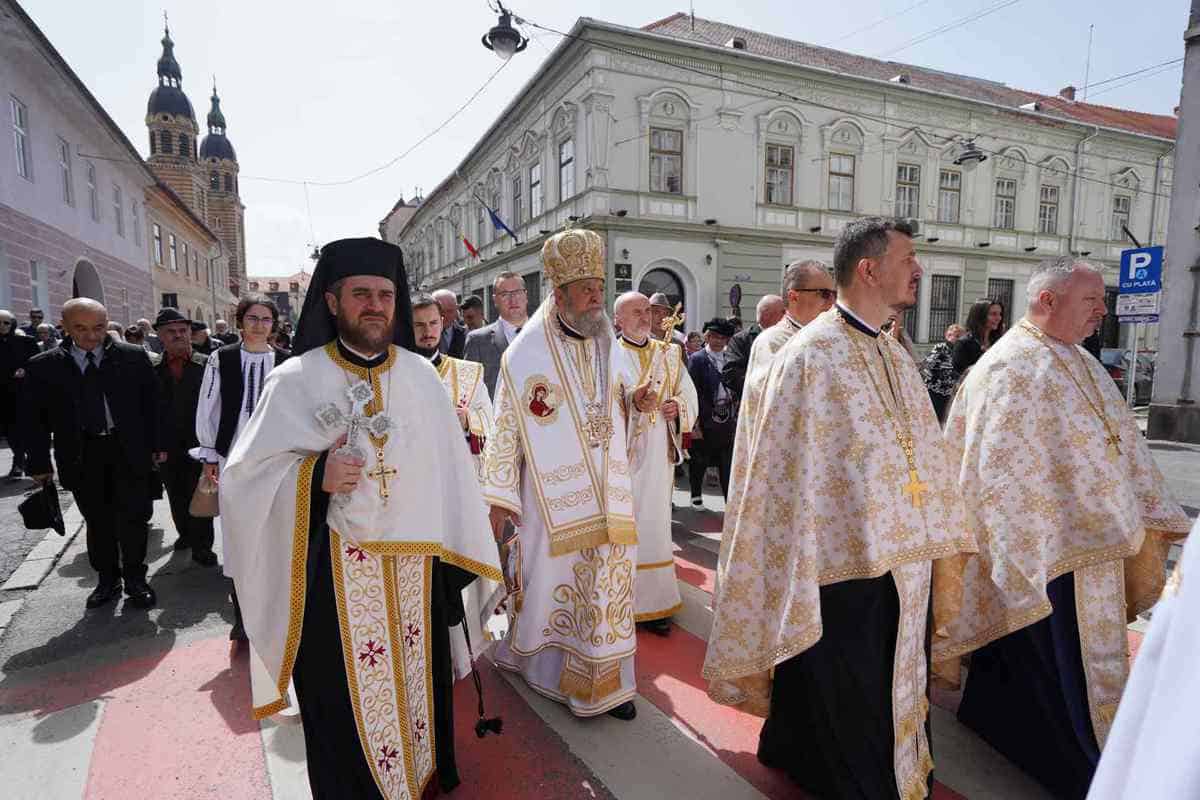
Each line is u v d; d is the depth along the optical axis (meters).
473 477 2.21
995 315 4.68
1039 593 2.16
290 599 1.88
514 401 2.78
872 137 19.56
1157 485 2.33
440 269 33.62
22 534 5.70
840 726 1.98
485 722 2.45
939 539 2.04
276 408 1.92
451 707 2.25
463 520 2.17
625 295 3.94
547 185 19.39
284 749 2.62
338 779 1.93
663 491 3.68
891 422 2.01
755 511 2.07
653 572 3.62
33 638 3.70
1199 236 10.26
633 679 2.86
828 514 1.99
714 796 2.28
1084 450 2.22
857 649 1.96
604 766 2.45
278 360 4.39
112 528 4.17
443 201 32.00
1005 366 2.34
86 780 2.44
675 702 2.93
